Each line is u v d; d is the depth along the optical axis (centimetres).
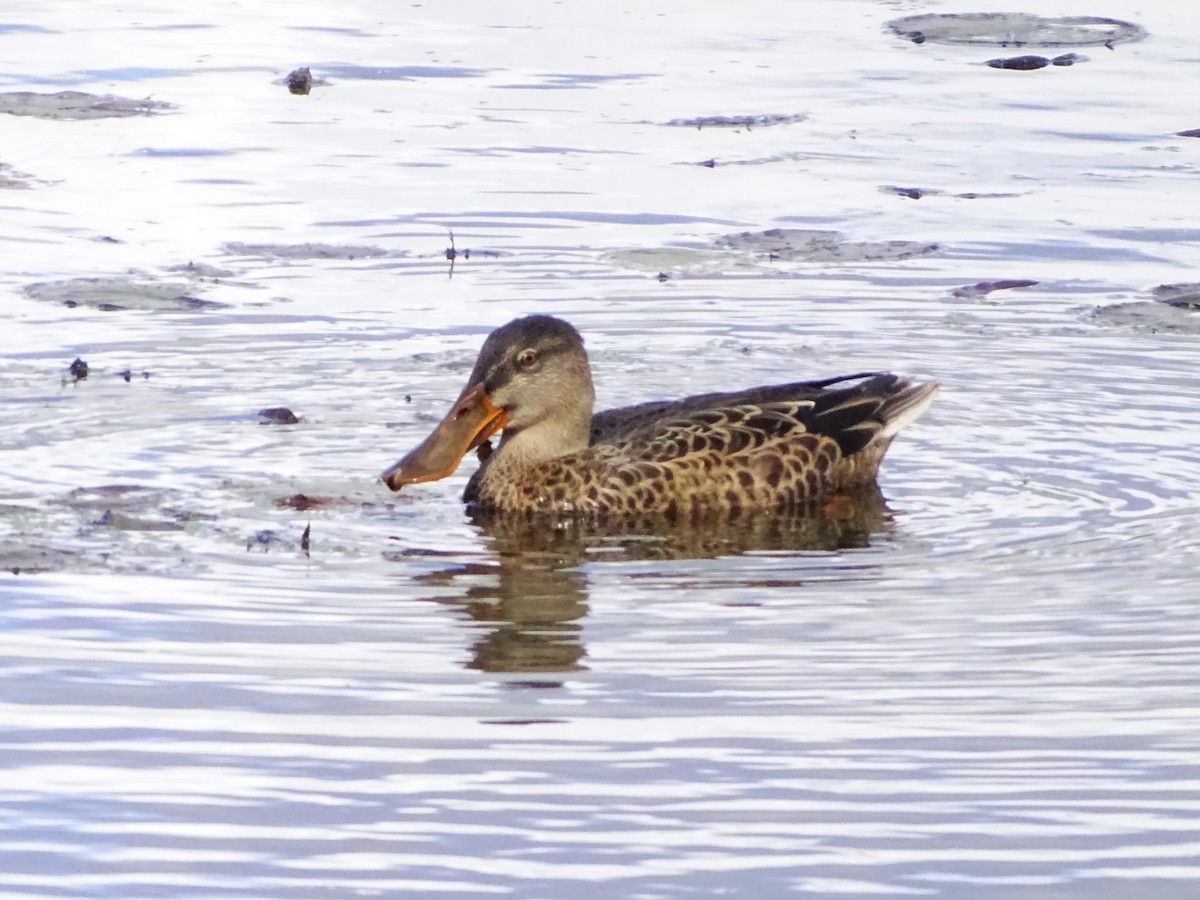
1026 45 3369
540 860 866
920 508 1391
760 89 2980
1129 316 1884
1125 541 1304
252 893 838
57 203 2267
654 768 955
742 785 938
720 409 1451
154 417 1559
